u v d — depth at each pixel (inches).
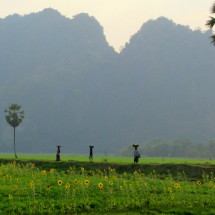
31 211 1503.4
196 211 1526.8
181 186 2073.1
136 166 2987.2
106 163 3144.7
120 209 1605.6
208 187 2052.2
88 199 1676.9
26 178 2263.8
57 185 1978.3
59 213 1519.4
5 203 1594.5
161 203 1672.0
